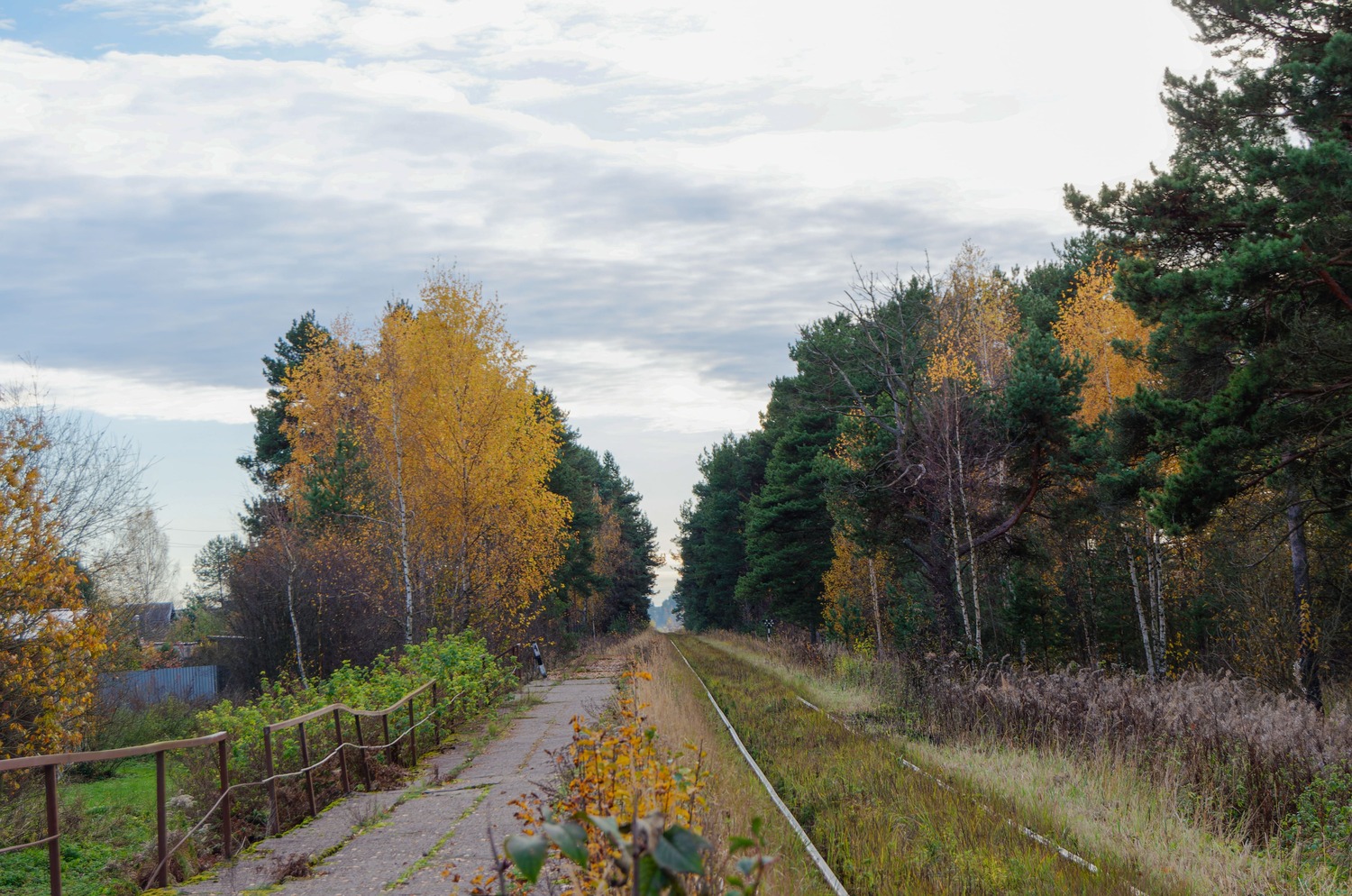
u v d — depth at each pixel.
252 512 47.91
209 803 11.67
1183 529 17.83
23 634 14.40
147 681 32.53
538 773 13.66
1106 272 31.03
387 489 31.86
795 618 50.91
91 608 16.47
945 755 13.79
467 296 31.28
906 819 9.73
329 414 42.53
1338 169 14.52
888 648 31.94
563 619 60.03
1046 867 7.81
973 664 20.86
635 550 102.94
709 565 81.44
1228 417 17.25
